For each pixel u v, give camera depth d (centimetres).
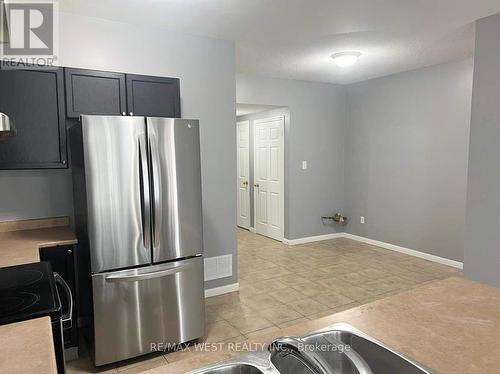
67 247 254
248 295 378
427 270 449
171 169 254
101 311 241
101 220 236
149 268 252
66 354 260
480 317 125
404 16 305
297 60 442
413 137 500
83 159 230
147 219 247
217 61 360
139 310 253
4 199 288
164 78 309
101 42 304
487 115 311
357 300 362
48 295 161
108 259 240
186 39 342
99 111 284
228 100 370
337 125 607
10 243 248
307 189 590
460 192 449
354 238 608
